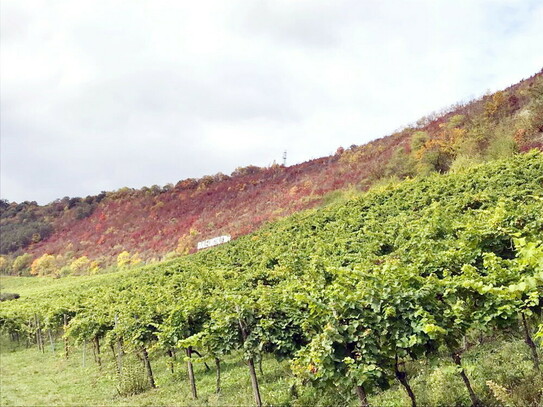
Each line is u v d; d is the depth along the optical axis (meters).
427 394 6.64
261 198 69.25
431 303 6.38
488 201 16.86
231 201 76.19
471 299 6.54
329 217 27.28
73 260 83.19
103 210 104.62
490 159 28.06
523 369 6.60
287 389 8.85
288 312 9.14
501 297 6.00
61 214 113.81
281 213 54.09
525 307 6.63
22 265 88.88
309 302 6.75
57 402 11.48
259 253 24.48
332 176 57.72
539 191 16.41
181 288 18.36
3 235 107.94
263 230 36.38
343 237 18.86
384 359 6.42
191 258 36.75
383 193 27.03
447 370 6.10
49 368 17.62
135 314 13.79
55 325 22.42
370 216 22.25
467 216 13.42
